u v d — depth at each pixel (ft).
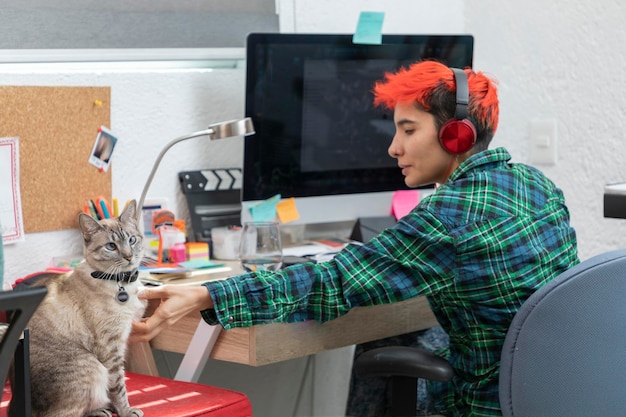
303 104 6.61
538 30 7.60
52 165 6.10
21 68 6.06
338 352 7.88
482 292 4.85
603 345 4.04
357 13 7.57
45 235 6.15
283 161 6.62
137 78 6.50
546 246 4.95
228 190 6.90
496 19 7.97
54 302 4.57
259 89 6.40
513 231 4.83
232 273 6.04
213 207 6.84
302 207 6.83
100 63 6.36
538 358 4.10
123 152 6.49
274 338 5.05
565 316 4.02
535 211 4.99
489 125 5.23
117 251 4.58
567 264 5.07
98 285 4.58
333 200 6.97
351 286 4.81
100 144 6.33
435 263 4.83
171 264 6.17
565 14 7.37
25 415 4.09
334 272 4.89
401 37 6.90
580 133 7.34
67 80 6.16
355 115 6.88
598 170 7.23
